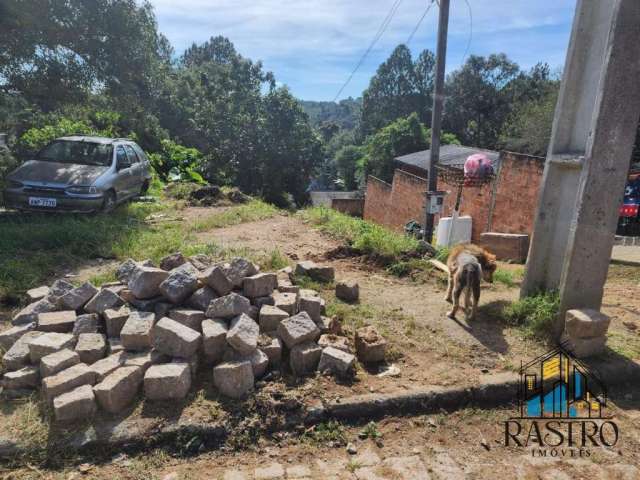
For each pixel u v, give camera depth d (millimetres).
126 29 10477
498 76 48750
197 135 30000
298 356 3871
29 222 8016
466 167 11133
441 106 9883
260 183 32031
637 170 16297
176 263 5246
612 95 4242
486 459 3225
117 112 12781
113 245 6949
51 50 10219
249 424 3316
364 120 58594
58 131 13594
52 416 3209
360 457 3176
